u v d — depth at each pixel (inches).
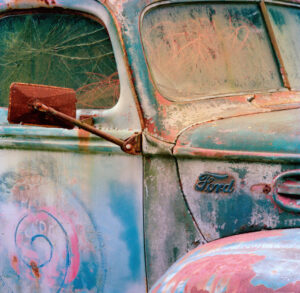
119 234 81.5
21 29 96.7
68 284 86.6
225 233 75.4
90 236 83.9
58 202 86.7
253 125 77.6
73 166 85.0
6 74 98.9
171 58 85.7
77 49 90.7
